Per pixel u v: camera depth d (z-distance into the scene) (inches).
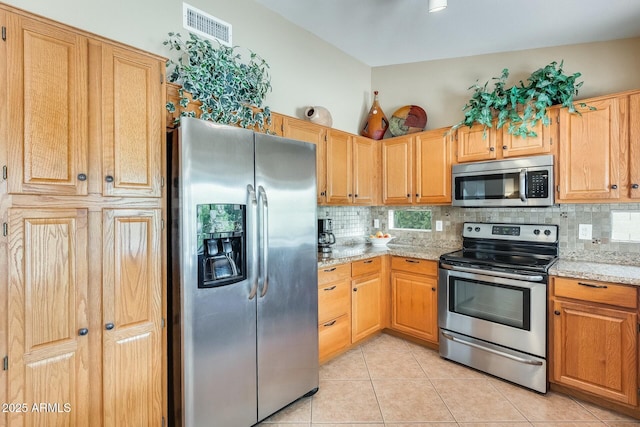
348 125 137.0
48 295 49.6
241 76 83.5
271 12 107.3
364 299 113.3
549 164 93.6
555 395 85.6
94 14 71.8
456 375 96.4
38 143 48.6
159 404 62.1
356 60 140.2
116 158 56.7
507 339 91.8
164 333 62.9
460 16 98.4
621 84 95.7
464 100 124.4
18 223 47.0
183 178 60.8
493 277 94.1
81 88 52.9
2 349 45.8
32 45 48.3
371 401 84.0
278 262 77.0
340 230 138.7
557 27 97.4
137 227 59.4
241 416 70.2
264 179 73.9
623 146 83.8
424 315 112.7
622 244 92.6
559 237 102.7
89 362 53.7
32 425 48.2
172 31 84.3
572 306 81.8
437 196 118.8
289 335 79.9
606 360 77.0
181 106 72.4
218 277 65.9
